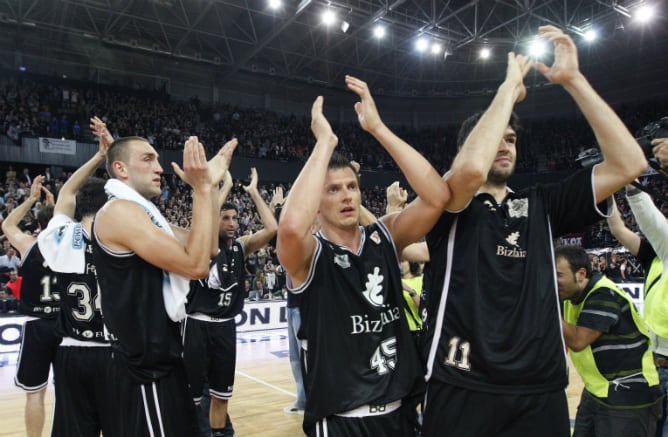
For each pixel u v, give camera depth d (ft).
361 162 72.49
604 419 7.57
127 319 6.32
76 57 61.46
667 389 7.55
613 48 69.72
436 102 84.38
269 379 19.81
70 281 8.32
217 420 12.12
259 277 36.88
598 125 5.20
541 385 5.22
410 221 5.80
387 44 66.13
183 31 60.29
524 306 5.30
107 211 6.39
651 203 7.52
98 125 9.53
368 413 5.47
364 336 5.63
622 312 7.50
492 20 63.72
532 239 5.52
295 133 73.26
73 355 8.16
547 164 72.90
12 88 52.85
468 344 5.30
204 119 65.98
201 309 11.80
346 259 5.79
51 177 49.57
